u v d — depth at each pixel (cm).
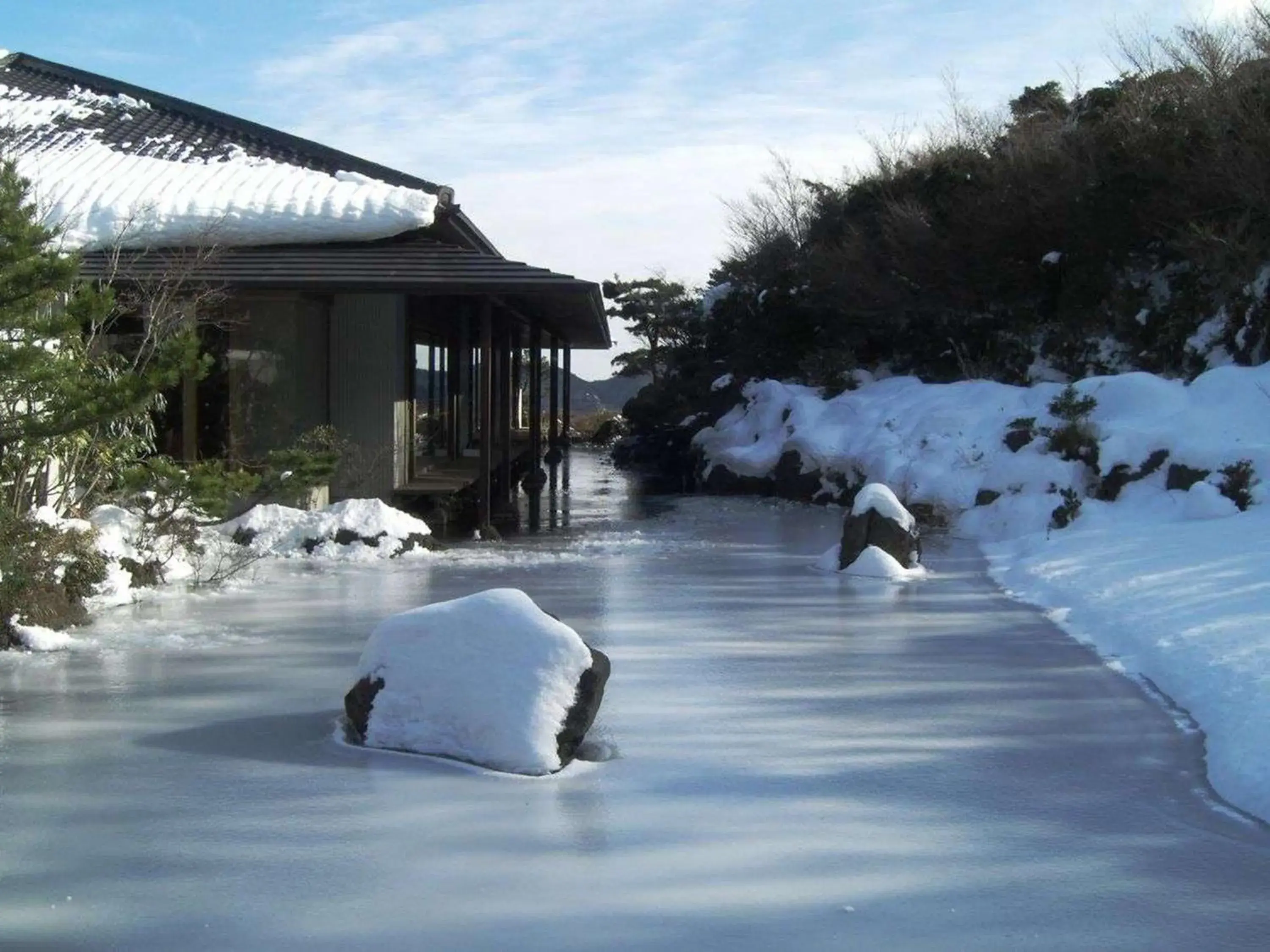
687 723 582
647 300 3547
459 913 373
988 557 1166
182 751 530
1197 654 672
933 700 628
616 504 1720
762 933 362
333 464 1016
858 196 2366
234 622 808
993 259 2017
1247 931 367
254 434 1305
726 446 2019
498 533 1325
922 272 2097
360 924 365
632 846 427
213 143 1514
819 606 893
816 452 1741
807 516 1547
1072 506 1259
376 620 817
